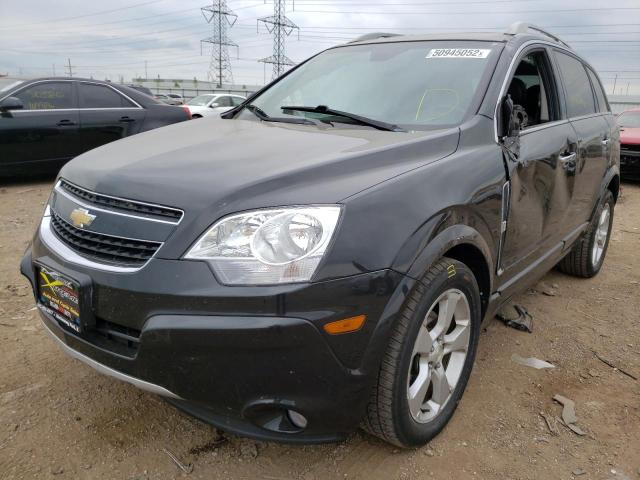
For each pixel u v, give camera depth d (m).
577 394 2.81
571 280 4.55
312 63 3.61
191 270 1.77
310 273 1.74
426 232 2.02
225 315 1.72
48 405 2.54
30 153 7.37
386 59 3.25
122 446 2.29
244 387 1.78
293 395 1.79
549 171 3.09
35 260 2.26
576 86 3.96
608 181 4.28
